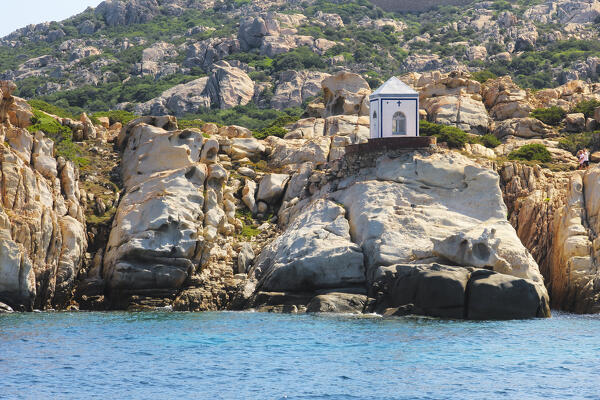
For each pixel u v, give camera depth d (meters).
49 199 121.06
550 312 117.25
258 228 136.38
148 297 119.50
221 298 120.44
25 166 119.31
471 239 110.12
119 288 119.69
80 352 82.75
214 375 73.38
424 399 65.75
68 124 149.62
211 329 97.25
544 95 186.88
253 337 91.31
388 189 123.19
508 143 165.25
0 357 79.50
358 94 170.88
